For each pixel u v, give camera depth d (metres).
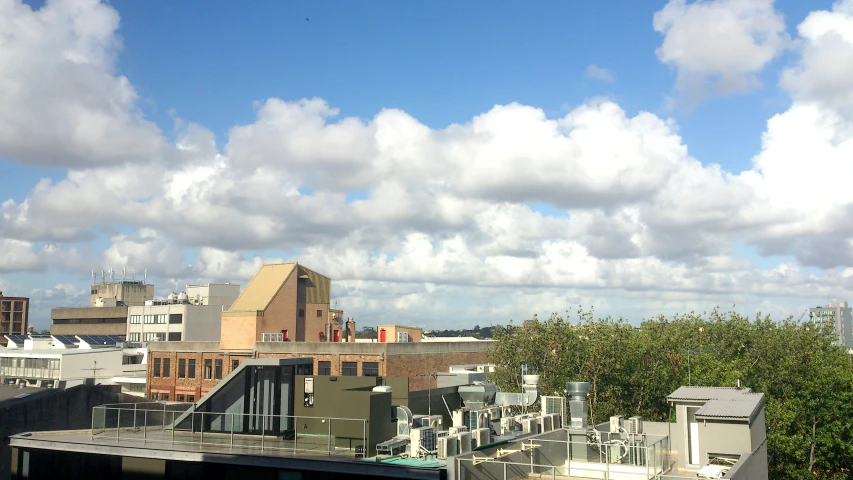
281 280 85.38
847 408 51.28
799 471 47.97
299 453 22.06
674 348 61.09
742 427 23.23
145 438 24.52
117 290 167.38
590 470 22.78
